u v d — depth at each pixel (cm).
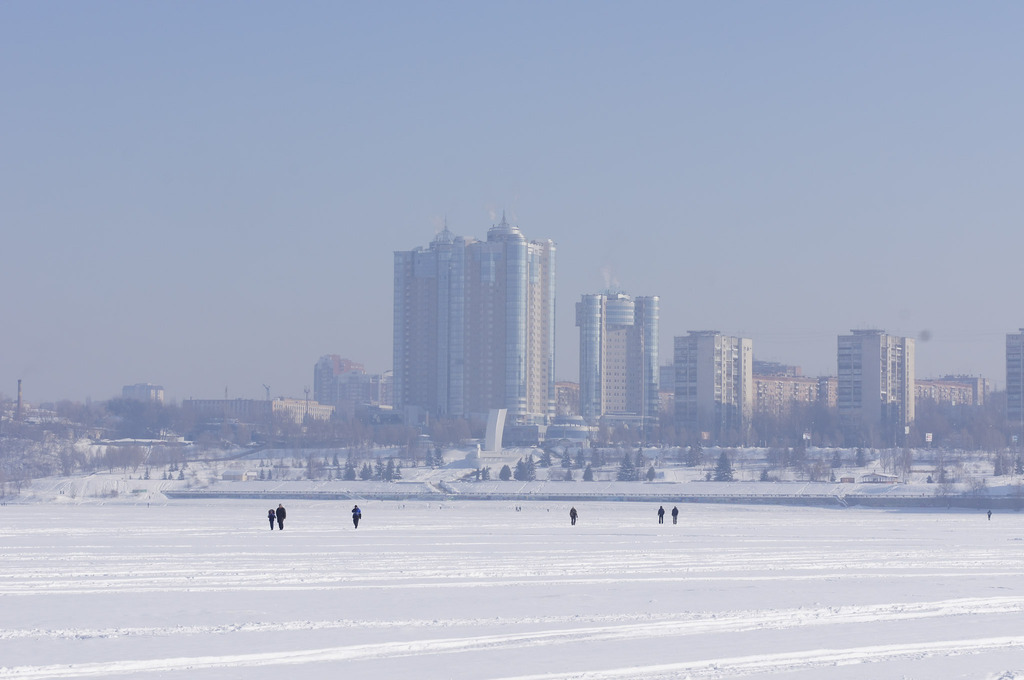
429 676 4988
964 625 6425
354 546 11331
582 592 7712
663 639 5872
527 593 7638
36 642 5688
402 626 6203
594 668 5166
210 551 10650
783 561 10188
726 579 8650
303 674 5019
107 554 10281
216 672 5047
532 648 5606
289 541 11931
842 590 7956
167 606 6925
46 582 8156
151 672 5041
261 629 6100
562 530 14650
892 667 5272
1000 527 17688
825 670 5203
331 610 6769
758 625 6347
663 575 8906
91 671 5053
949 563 10188
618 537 13225
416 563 9631
